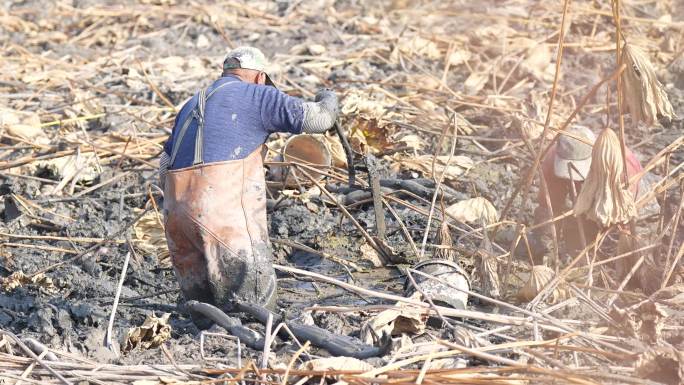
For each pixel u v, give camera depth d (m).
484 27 23.23
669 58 21.61
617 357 9.63
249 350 10.56
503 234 13.55
